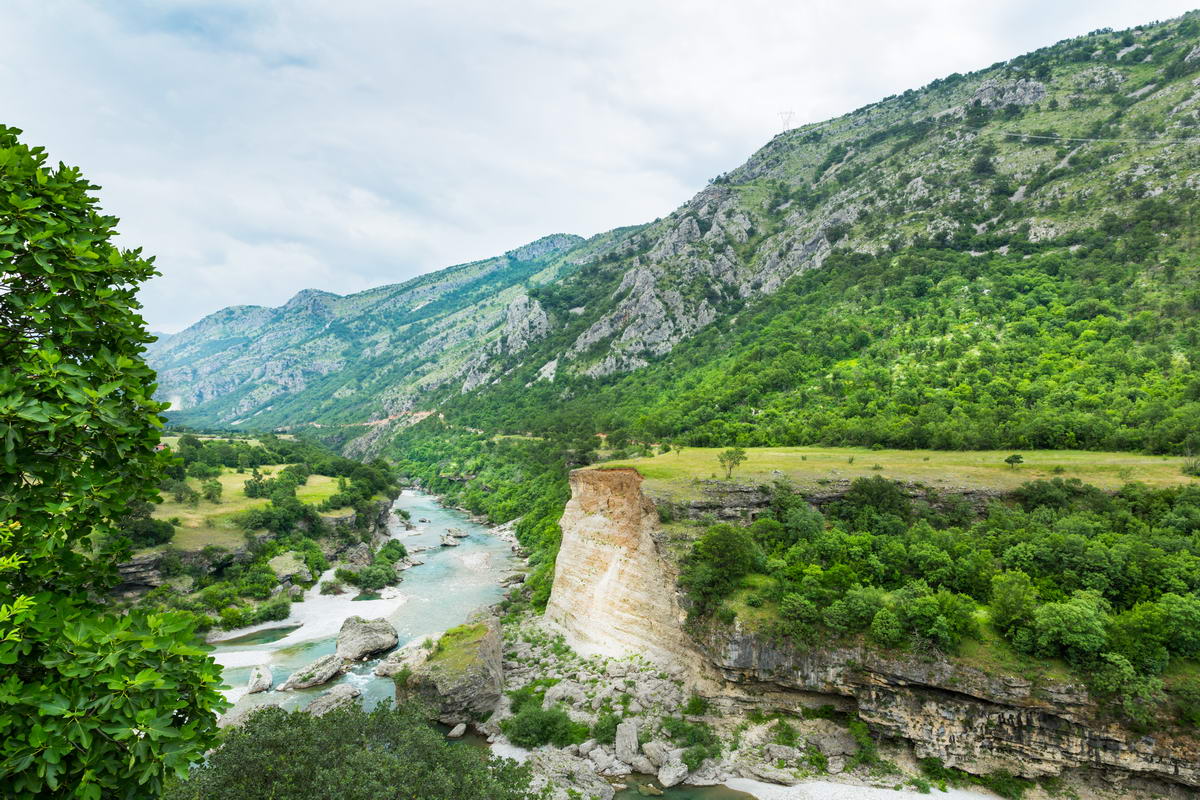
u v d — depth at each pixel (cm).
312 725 2809
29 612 987
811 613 4909
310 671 6172
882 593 4966
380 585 9575
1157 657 3994
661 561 6141
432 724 5294
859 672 4691
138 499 1337
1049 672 4209
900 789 4350
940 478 6769
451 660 5625
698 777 4559
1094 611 4284
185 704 1144
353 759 2520
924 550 5397
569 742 4994
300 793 2353
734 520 6525
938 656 4450
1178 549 4841
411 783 2567
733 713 5194
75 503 1118
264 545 9506
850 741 4753
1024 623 4469
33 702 938
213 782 2330
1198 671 4019
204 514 9856
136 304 1317
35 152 1205
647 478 7144
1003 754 4344
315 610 8512
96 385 1185
